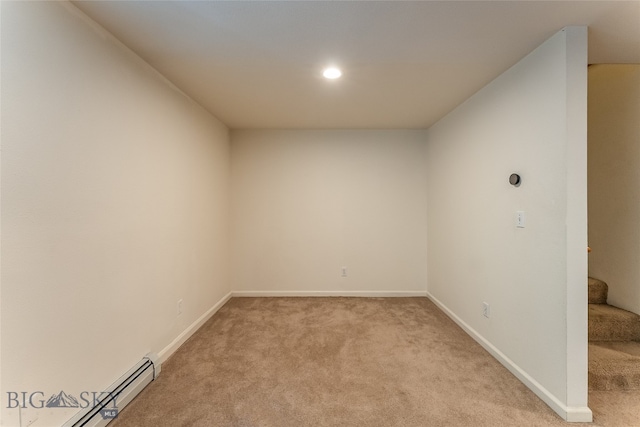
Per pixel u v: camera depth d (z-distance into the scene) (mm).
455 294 2865
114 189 1605
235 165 3646
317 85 2289
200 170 2732
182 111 2383
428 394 1729
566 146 1521
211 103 2678
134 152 1776
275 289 3688
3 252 1060
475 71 2049
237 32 1565
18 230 1107
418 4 1332
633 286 2178
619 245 2271
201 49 1741
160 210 2057
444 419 1522
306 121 3295
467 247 2611
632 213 2188
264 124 3410
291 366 2037
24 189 1128
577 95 1513
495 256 2172
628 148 2211
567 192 1518
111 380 1572
